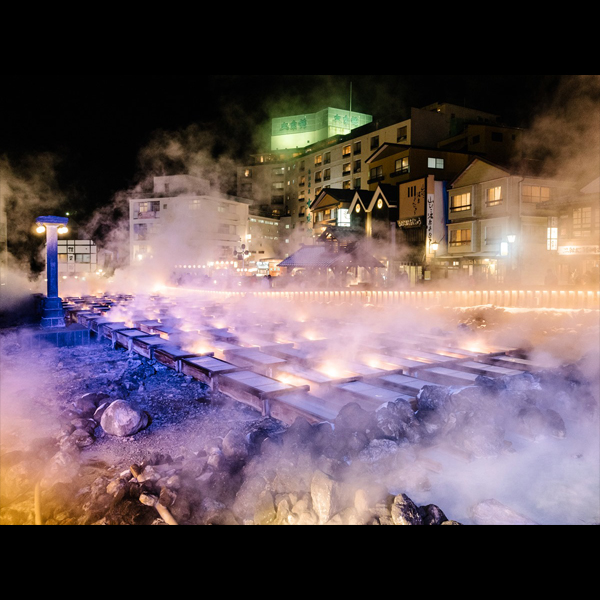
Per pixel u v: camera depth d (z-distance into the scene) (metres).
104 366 11.23
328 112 78.31
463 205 34.59
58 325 15.87
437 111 58.25
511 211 30.50
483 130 45.19
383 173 44.56
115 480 4.72
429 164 41.72
